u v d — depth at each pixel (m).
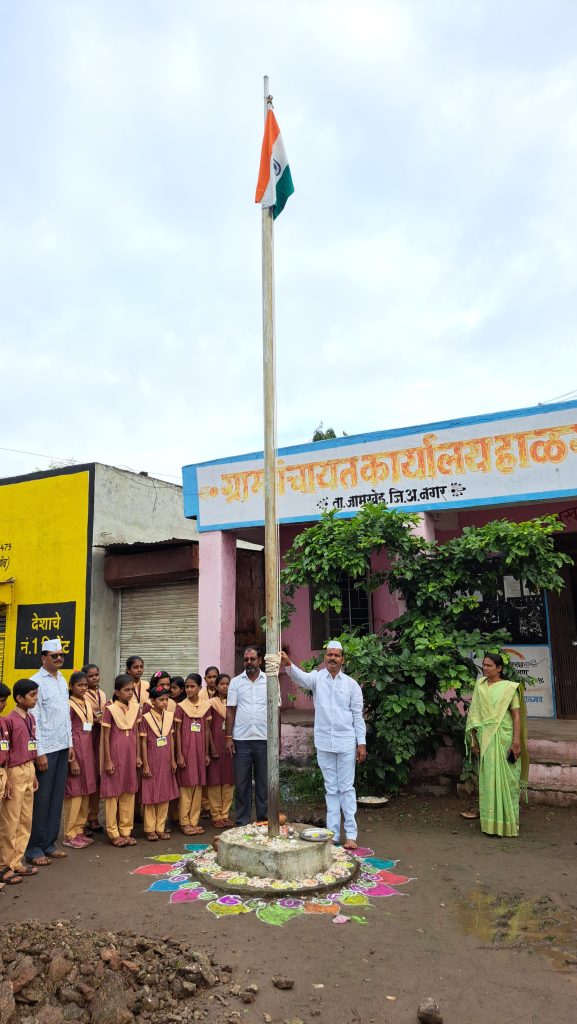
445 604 8.01
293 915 4.60
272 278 6.20
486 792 6.55
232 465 10.44
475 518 10.58
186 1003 3.53
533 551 7.56
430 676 7.63
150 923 4.48
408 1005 3.48
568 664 9.74
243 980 3.74
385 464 9.36
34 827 5.97
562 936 4.28
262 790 7.02
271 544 5.84
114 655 12.93
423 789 8.10
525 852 5.97
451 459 8.91
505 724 6.62
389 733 7.46
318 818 7.16
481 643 7.51
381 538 7.85
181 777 6.91
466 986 3.67
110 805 6.50
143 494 14.37
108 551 12.91
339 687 6.36
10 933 4.16
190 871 5.54
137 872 5.60
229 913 4.64
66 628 12.83
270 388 6.02
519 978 3.75
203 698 7.29
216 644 10.36
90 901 4.92
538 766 7.66
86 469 13.27
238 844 5.40
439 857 5.85
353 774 6.29
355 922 4.49
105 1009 3.44
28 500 13.82
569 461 8.22
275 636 5.75
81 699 6.76
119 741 6.55
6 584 13.57
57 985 3.65
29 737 5.76
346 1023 3.33
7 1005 3.47
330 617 11.51
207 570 10.59
